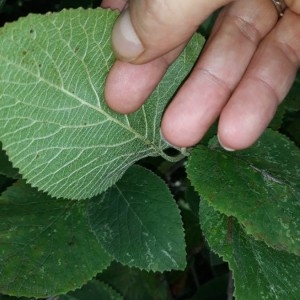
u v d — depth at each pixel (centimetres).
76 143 10
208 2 10
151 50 10
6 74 9
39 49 9
